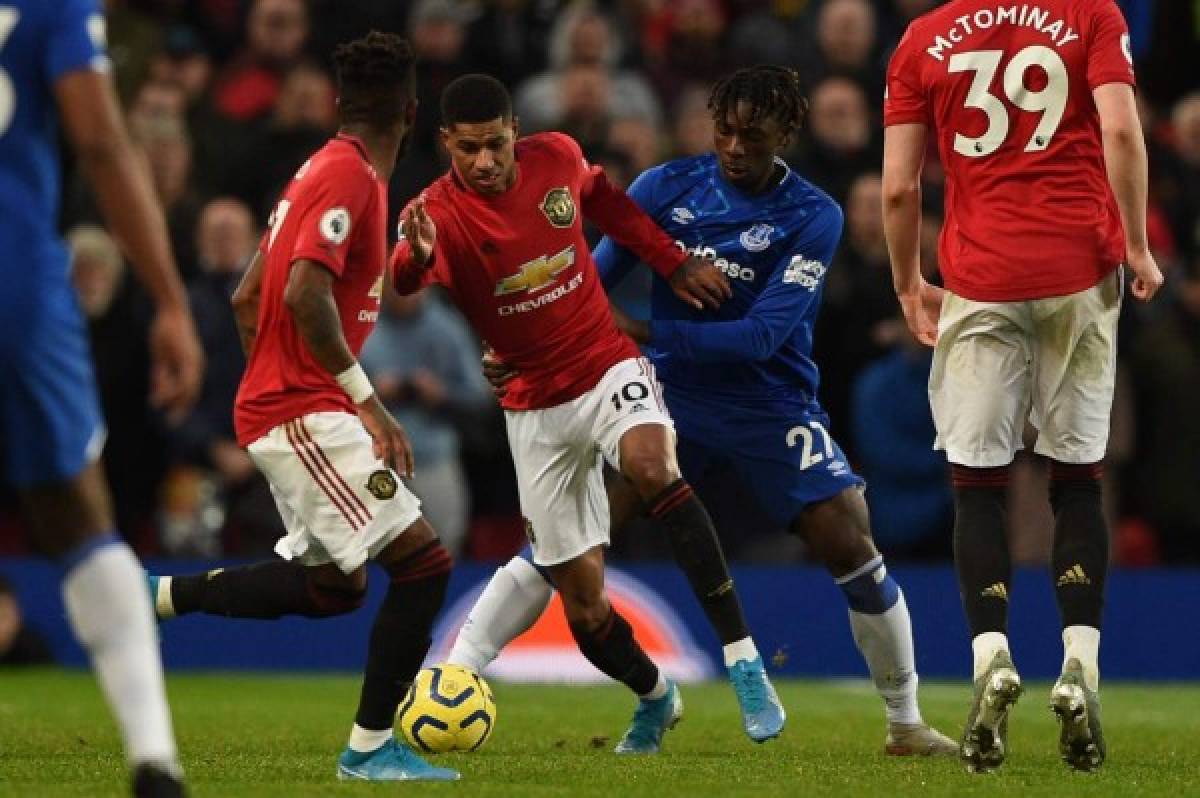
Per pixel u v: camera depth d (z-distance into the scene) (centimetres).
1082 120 2244
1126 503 4784
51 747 2452
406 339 4375
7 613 4125
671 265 2544
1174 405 4684
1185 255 5172
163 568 4138
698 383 2589
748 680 2328
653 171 2653
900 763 2325
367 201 2066
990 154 2256
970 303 2252
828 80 5200
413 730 2420
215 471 4341
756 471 2584
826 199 2598
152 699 1589
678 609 4231
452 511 4372
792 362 2595
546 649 4112
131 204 1563
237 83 5084
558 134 2497
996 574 2211
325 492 2100
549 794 1892
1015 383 2267
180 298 1596
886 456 4472
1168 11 5706
